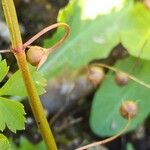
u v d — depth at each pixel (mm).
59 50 190
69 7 182
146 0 194
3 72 123
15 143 192
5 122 124
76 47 191
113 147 203
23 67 112
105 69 203
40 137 197
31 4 207
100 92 193
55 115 199
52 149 122
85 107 204
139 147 206
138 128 207
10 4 107
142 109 190
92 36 193
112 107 191
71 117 203
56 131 201
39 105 118
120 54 206
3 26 201
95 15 192
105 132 190
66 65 190
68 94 200
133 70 194
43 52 112
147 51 194
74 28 189
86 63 191
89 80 190
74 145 201
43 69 186
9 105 125
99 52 193
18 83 124
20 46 110
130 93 192
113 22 196
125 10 197
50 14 206
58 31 168
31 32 203
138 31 196
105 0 193
